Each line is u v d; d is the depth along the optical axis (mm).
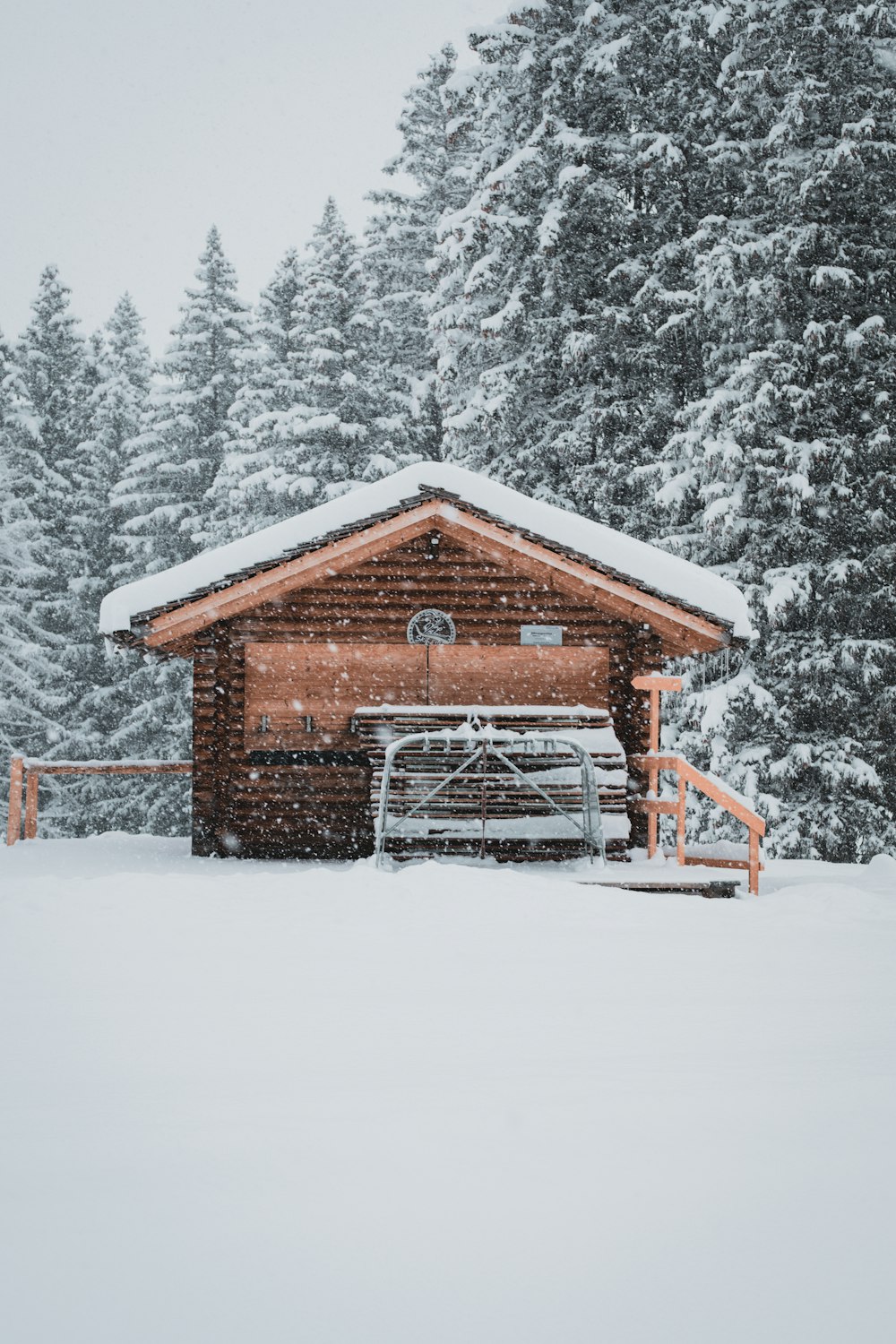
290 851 15227
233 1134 3686
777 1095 4102
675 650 17484
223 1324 2504
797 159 24453
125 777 40625
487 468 28516
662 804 14320
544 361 27719
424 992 5969
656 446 27891
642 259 28062
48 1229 2965
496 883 10023
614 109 28641
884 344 23609
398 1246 2879
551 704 15586
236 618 15398
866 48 25359
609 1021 5297
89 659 42625
